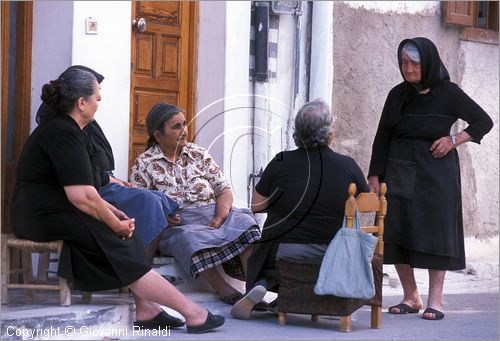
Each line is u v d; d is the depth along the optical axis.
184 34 8.99
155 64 8.78
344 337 6.61
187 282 7.77
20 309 6.40
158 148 7.80
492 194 11.35
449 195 7.67
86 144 6.27
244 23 9.02
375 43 10.28
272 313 7.49
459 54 11.04
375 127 10.34
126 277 6.19
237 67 8.98
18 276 7.45
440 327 7.30
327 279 6.55
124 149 8.16
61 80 6.27
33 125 7.82
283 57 9.49
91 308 6.48
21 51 7.79
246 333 6.56
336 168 6.88
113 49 7.99
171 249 7.55
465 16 10.97
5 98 7.57
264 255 7.00
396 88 7.89
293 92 9.57
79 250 6.23
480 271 10.45
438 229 7.62
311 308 6.76
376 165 7.96
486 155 11.29
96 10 7.85
